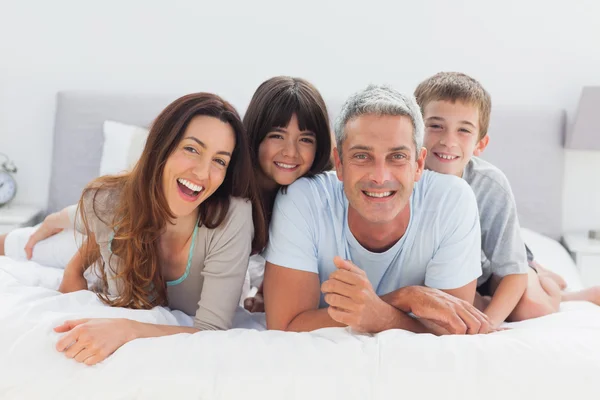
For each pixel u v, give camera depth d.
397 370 1.11
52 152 2.90
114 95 2.84
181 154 1.40
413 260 1.50
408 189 1.38
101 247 1.56
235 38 2.92
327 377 1.10
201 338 1.19
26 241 2.01
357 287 1.29
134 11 2.90
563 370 1.11
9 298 1.38
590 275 2.60
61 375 1.15
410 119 1.37
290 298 1.46
